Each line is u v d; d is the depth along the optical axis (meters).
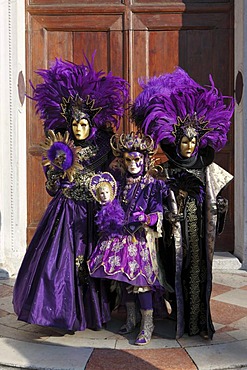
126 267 3.39
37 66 5.62
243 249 5.27
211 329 3.48
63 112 3.69
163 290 3.58
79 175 3.67
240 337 3.57
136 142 3.49
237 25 5.39
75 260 3.57
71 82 3.70
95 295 3.57
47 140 3.63
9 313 4.11
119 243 3.46
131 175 3.57
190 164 3.50
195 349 3.36
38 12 5.59
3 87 5.24
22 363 3.17
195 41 5.59
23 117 5.51
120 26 5.59
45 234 3.64
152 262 3.50
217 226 3.56
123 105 3.86
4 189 5.29
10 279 5.04
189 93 3.50
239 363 3.15
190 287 3.57
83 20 5.59
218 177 3.57
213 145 3.63
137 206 3.48
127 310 3.68
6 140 5.28
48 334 3.68
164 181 3.52
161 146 3.61
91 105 3.69
